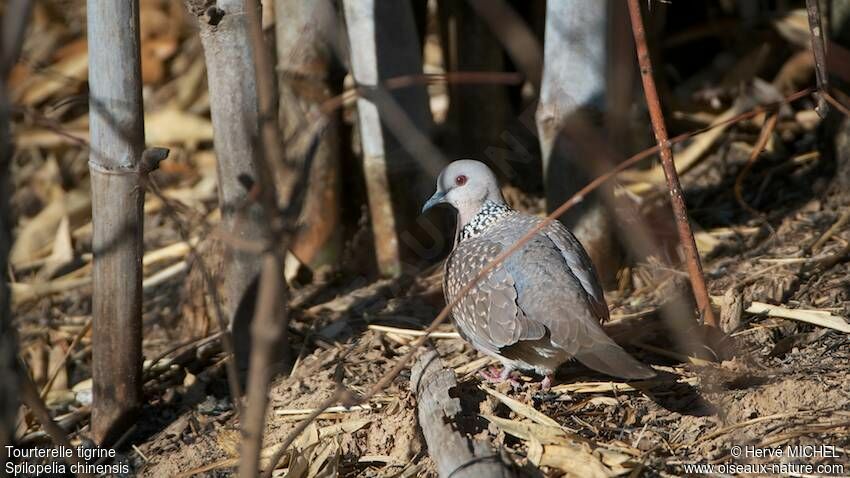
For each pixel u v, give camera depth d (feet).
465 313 29.32
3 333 19.51
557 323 27.25
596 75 32.78
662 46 46.88
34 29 51.85
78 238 45.03
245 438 19.47
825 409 26.07
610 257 35.35
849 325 29.63
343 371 31.76
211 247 35.83
